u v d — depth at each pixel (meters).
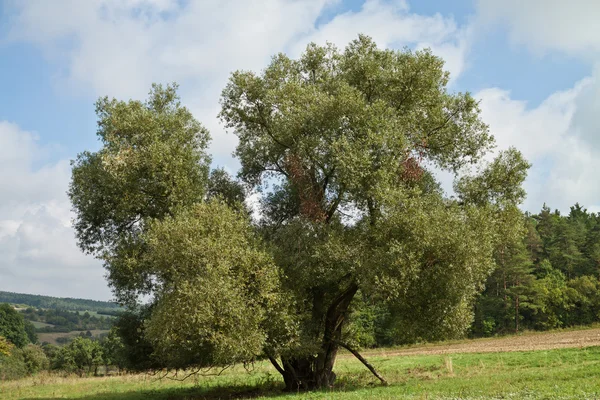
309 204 24.66
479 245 21.86
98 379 40.38
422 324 22.81
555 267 104.00
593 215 147.62
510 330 87.44
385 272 21.36
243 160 28.53
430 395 17.86
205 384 33.56
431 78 25.06
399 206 21.89
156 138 24.28
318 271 23.80
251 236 23.22
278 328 22.20
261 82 26.41
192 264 20.95
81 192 26.31
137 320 32.81
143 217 25.86
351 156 21.91
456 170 26.97
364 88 26.16
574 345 45.09
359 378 30.83
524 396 16.23
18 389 33.81
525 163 25.17
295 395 22.36
